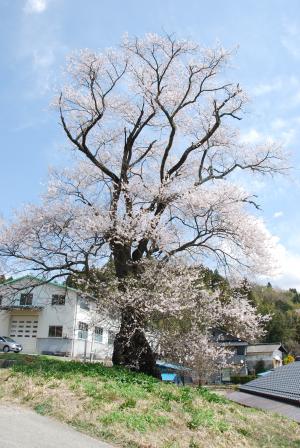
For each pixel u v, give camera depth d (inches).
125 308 541.6
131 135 665.0
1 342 1205.1
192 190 601.3
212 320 587.2
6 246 588.1
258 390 455.8
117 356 561.6
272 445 316.8
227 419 353.1
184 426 308.3
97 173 695.7
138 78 678.5
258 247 611.5
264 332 617.3
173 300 530.6
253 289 675.4
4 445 219.8
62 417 284.8
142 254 599.8
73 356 1252.5
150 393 380.8
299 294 3036.4
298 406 387.5
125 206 603.5
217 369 665.6
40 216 584.7
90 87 660.1
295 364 481.1
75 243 576.4
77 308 1288.1
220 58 663.1
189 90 677.3
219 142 702.5
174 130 636.1
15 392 342.6
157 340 581.6
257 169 708.0
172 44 658.8
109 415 290.4
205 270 625.3
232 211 597.3
